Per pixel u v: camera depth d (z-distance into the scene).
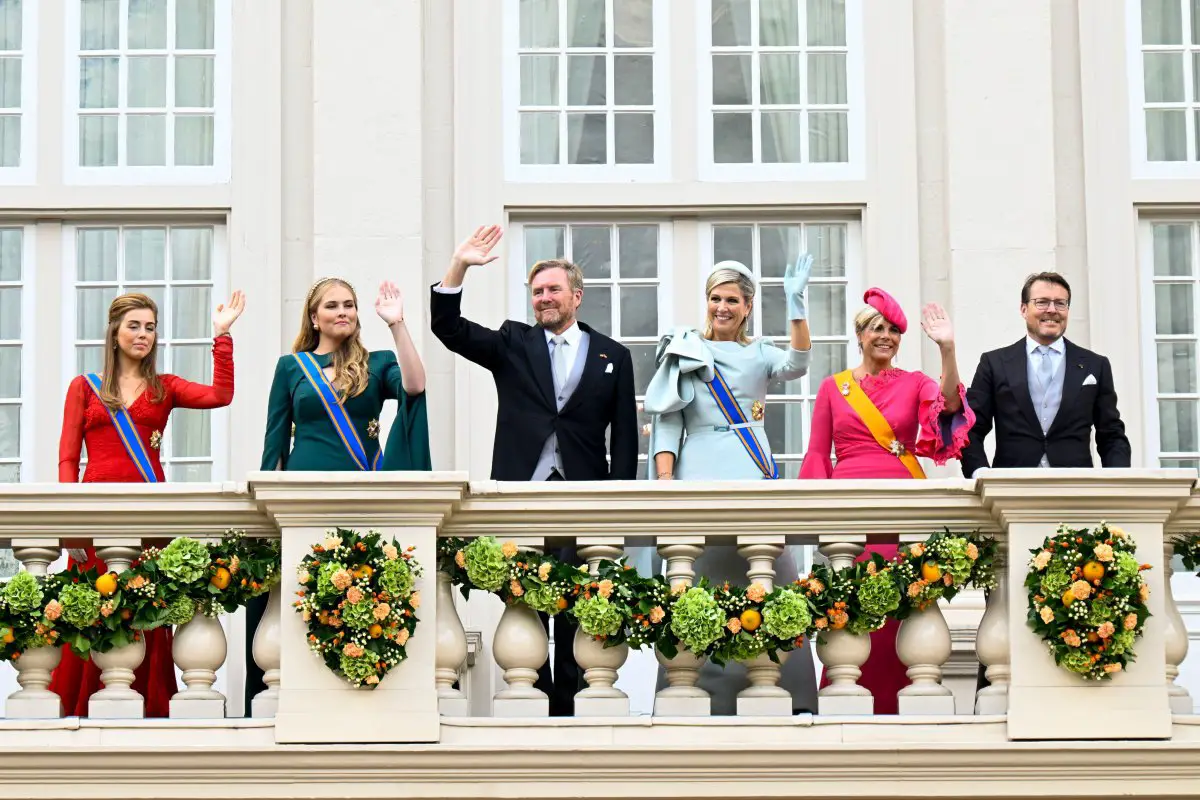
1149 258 14.61
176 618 10.65
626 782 10.52
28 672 10.73
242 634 13.27
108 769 10.43
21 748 10.40
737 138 14.72
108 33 14.83
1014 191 14.38
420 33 14.60
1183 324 14.53
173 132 14.67
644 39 14.83
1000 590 10.79
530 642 10.80
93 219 14.61
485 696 13.39
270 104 14.58
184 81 14.75
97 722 10.51
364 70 14.52
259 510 10.79
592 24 14.81
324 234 14.31
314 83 14.52
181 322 14.54
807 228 14.69
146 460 11.66
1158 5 14.77
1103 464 12.07
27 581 10.63
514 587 10.69
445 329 11.76
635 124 14.73
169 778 10.44
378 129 14.45
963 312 14.25
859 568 10.77
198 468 14.28
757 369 11.88
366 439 11.49
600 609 10.65
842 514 10.83
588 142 14.69
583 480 11.41
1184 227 14.67
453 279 11.75
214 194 14.54
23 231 14.62
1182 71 14.73
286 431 11.53
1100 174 14.51
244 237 14.43
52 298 14.55
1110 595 10.48
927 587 10.69
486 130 14.61
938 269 14.45
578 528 10.84
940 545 10.69
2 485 10.69
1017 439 12.01
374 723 10.48
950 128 14.48
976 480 10.73
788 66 14.81
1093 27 14.67
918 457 13.05
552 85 14.75
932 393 11.73
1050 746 10.45
